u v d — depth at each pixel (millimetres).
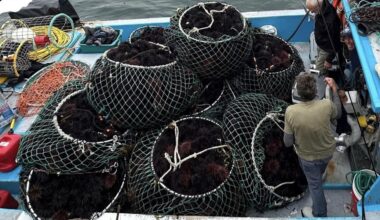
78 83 4898
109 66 4223
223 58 4445
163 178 3816
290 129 3758
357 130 4492
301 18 6918
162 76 4117
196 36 4508
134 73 4055
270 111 4359
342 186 4414
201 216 3553
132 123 4145
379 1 4281
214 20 4793
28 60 6648
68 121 4141
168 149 4008
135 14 11102
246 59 4820
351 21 3945
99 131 4113
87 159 3846
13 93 6285
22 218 3789
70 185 3955
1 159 4773
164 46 4699
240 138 4059
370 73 3289
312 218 3508
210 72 4605
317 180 3875
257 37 5422
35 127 4262
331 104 3742
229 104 4465
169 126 4234
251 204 4145
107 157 3971
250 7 10969
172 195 3754
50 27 6809
